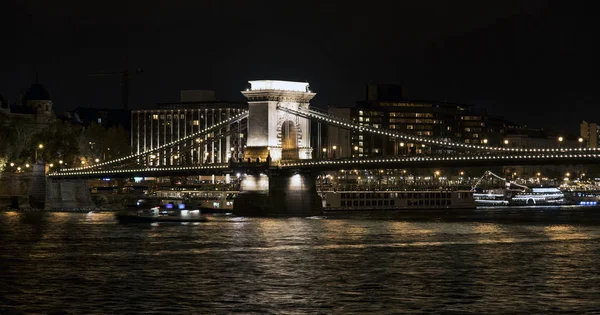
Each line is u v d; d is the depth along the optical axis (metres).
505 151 189.62
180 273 123.69
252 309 101.44
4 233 177.25
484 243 155.75
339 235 168.62
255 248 148.88
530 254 140.88
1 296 108.81
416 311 100.25
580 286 113.75
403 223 199.25
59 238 166.88
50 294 109.88
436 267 127.94
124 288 113.25
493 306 102.44
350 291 110.75
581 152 179.00
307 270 125.69
